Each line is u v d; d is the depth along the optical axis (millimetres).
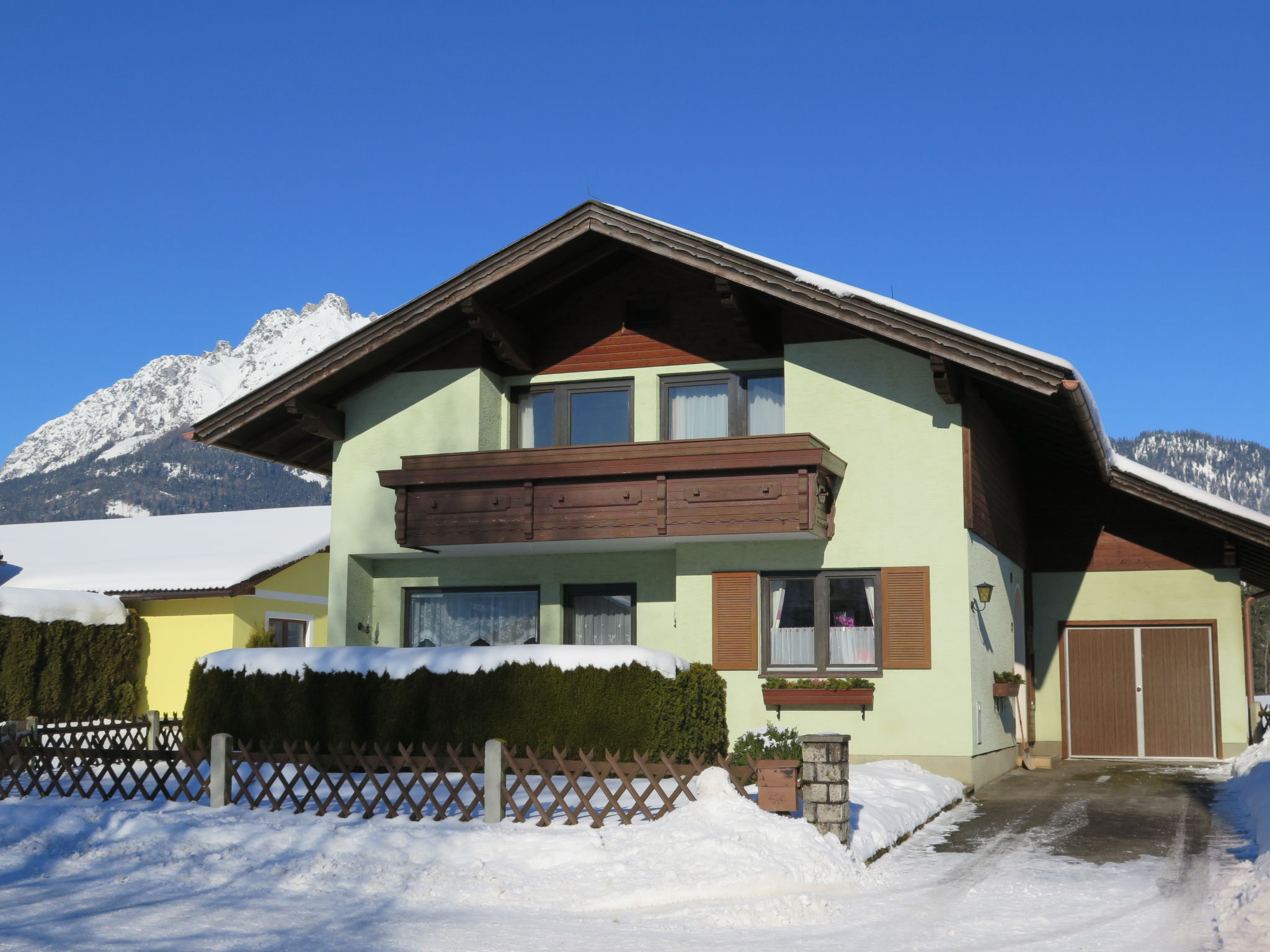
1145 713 21547
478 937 8125
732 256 16250
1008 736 19141
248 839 11055
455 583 18859
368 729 15578
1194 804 14922
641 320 18531
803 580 17109
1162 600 21625
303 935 8141
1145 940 8156
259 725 16078
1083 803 15039
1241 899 8852
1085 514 22203
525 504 16984
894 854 11422
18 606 24312
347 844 10797
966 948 7961
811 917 8781
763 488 16078
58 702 24812
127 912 8727
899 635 16359
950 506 16312
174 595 26547
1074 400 15312
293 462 20844
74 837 11055
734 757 11469
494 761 11688
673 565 17922
